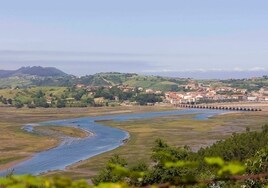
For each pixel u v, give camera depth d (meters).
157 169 31.98
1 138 143.00
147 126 181.00
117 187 4.48
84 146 128.12
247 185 21.39
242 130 163.12
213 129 168.50
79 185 4.36
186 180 4.97
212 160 4.80
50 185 4.20
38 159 107.19
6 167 97.44
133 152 113.62
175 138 142.38
